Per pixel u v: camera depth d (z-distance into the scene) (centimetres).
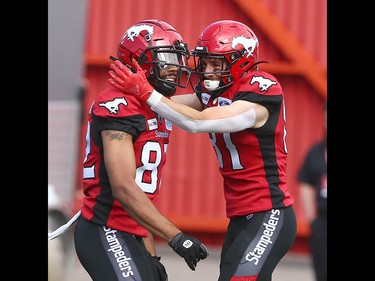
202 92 2017
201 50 1959
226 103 1986
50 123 2731
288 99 3831
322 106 3812
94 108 1852
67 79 2756
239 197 1977
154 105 1838
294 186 3822
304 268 3625
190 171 3844
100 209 1859
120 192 1788
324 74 3803
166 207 3850
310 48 3809
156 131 1873
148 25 1902
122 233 1855
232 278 1925
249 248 1933
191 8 3822
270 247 1934
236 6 3816
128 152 1809
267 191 1958
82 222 1889
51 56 2748
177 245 1789
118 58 1925
